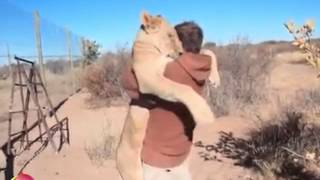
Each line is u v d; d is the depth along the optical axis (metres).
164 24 3.08
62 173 8.60
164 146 3.24
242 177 7.88
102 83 16.73
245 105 13.89
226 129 11.30
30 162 9.33
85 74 17.88
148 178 3.28
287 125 9.45
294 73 22.41
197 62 3.04
